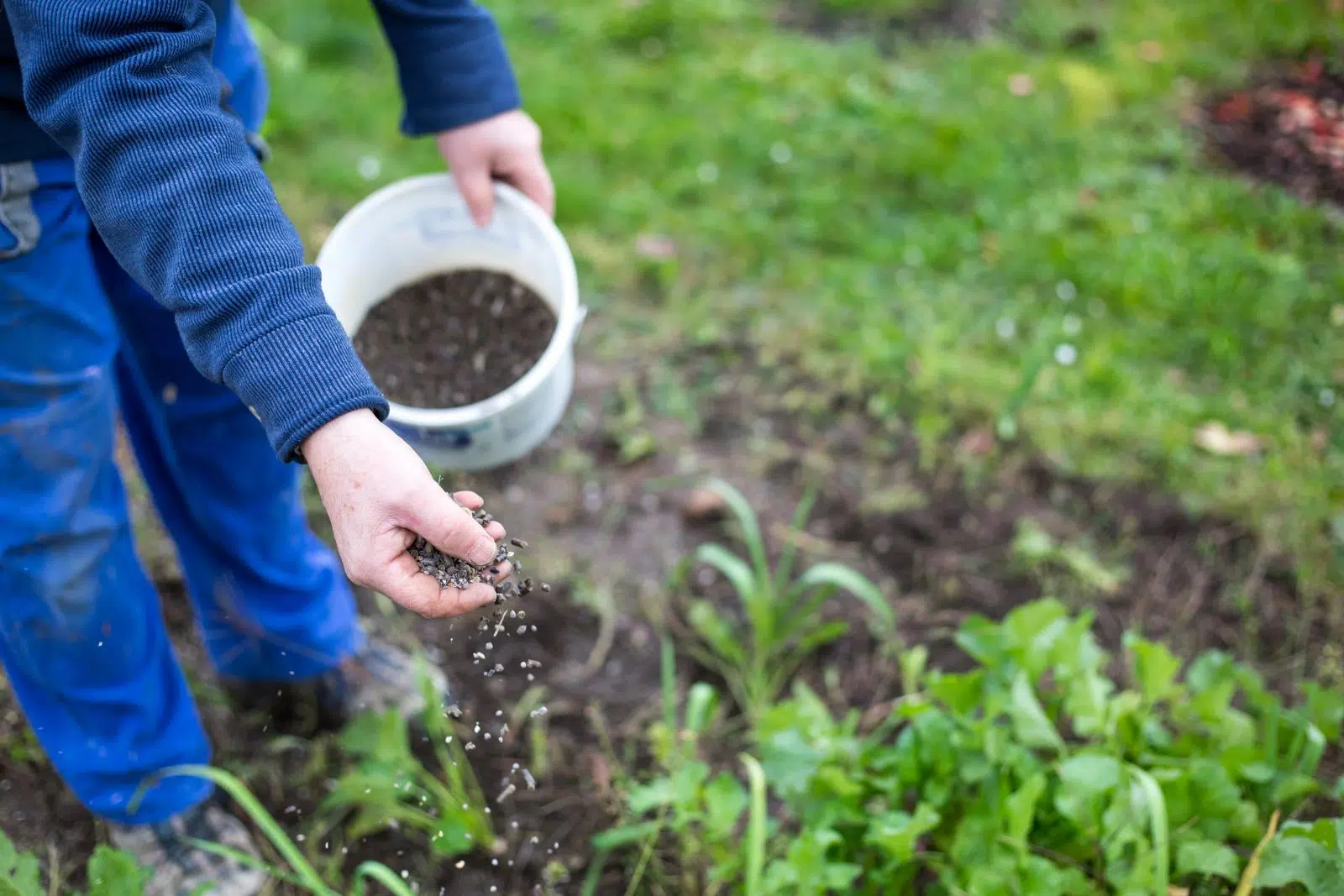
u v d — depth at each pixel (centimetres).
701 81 382
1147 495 258
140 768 166
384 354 184
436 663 218
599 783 202
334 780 197
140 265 115
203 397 164
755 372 287
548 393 179
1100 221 325
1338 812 191
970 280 310
